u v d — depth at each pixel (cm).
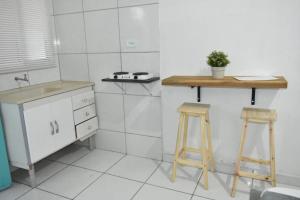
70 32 309
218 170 265
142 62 277
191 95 262
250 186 238
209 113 258
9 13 263
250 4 220
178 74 262
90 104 308
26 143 234
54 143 262
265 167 247
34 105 239
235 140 253
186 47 253
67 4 301
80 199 229
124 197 229
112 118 312
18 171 280
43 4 301
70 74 325
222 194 228
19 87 281
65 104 271
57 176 269
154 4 257
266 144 242
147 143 298
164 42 261
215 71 227
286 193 140
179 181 251
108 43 290
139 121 296
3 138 238
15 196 236
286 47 217
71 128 282
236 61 236
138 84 285
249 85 206
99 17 287
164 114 280
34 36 293
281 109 230
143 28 267
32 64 293
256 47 227
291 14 210
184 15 246
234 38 232
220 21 234
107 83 303
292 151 234
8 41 264
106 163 294
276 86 199
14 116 232
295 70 219
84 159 305
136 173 270
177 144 244
